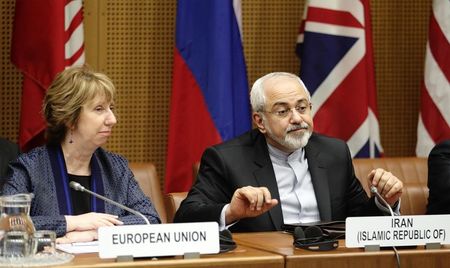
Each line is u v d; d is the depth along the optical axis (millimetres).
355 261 6297
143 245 6008
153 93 12312
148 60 12258
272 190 8539
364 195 9000
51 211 7742
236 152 8750
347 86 11477
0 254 5949
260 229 8375
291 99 8508
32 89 10438
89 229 7195
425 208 9742
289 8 12812
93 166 8086
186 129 11086
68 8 10602
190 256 6082
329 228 7391
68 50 10570
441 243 6645
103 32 12055
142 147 12320
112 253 5938
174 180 11094
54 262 5781
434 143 11742
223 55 11016
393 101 13227
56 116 7844
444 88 11695
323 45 11445
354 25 11477
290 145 8508
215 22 11008
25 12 10422
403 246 6660
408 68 13281
